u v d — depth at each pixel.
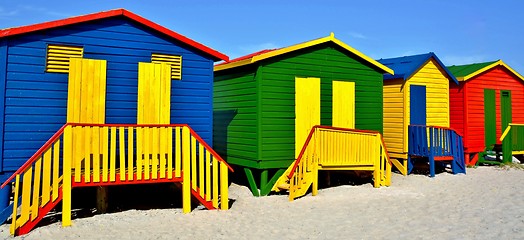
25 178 8.19
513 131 19.03
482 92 18.91
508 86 20.00
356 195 12.20
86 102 10.13
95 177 8.95
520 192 12.36
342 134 12.72
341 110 13.79
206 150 10.30
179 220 9.29
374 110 14.50
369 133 13.24
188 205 9.91
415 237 8.00
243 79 13.31
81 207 10.27
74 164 8.99
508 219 9.07
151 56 10.88
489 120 19.09
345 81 13.93
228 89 14.24
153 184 12.11
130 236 8.08
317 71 13.44
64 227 8.52
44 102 9.80
